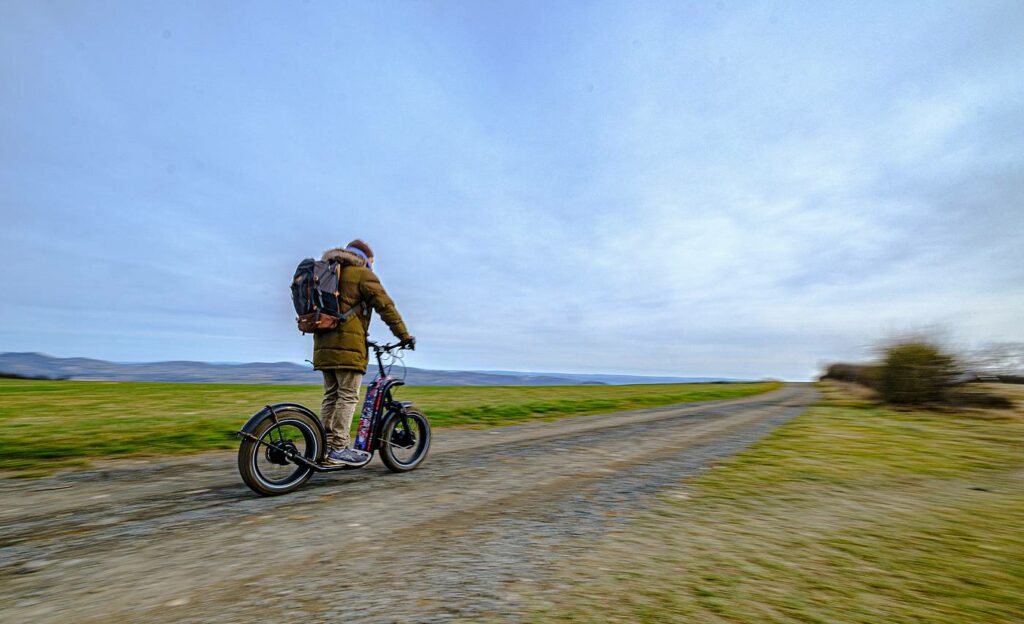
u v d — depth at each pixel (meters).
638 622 1.59
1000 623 1.60
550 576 2.00
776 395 19.92
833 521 2.82
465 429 7.91
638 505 3.19
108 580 2.02
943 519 2.87
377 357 4.36
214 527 2.76
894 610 1.69
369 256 4.32
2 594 1.89
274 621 1.62
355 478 4.14
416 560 2.21
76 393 12.83
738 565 2.12
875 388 11.54
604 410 11.50
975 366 10.40
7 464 4.63
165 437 5.86
